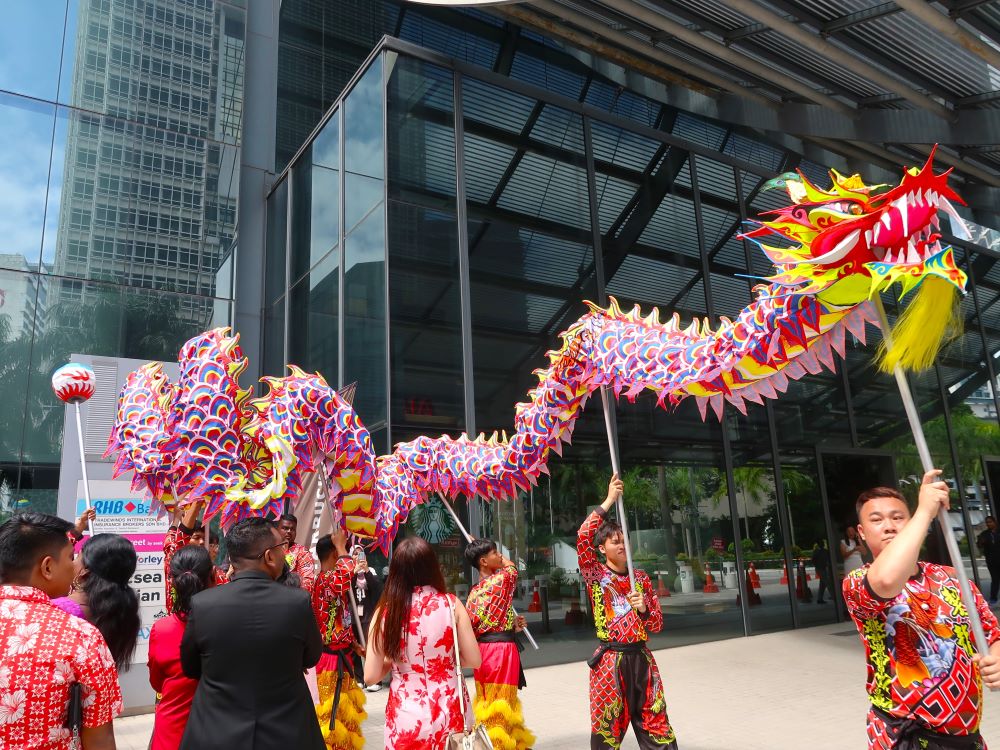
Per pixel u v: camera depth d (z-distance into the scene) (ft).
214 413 12.29
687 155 37.11
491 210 30.17
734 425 35.45
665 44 35.04
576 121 33.58
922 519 6.92
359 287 28.94
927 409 45.14
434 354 27.27
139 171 34.47
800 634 33.37
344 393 14.99
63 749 6.48
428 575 10.85
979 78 33.19
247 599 8.53
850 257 7.93
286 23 40.34
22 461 28.81
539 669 26.58
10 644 6.47
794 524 36.68
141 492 24.32
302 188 35.63
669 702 21.42
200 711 8.13
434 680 10.43
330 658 13.47
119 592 10.62
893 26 29.68
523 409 15.15
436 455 15.97
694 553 32.45
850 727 18.21
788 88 35.50
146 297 33.47
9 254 30.58
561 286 31.12
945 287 7.36
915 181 7.60
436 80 30.07
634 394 11.89
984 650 6.71
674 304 34.58
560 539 28.71
